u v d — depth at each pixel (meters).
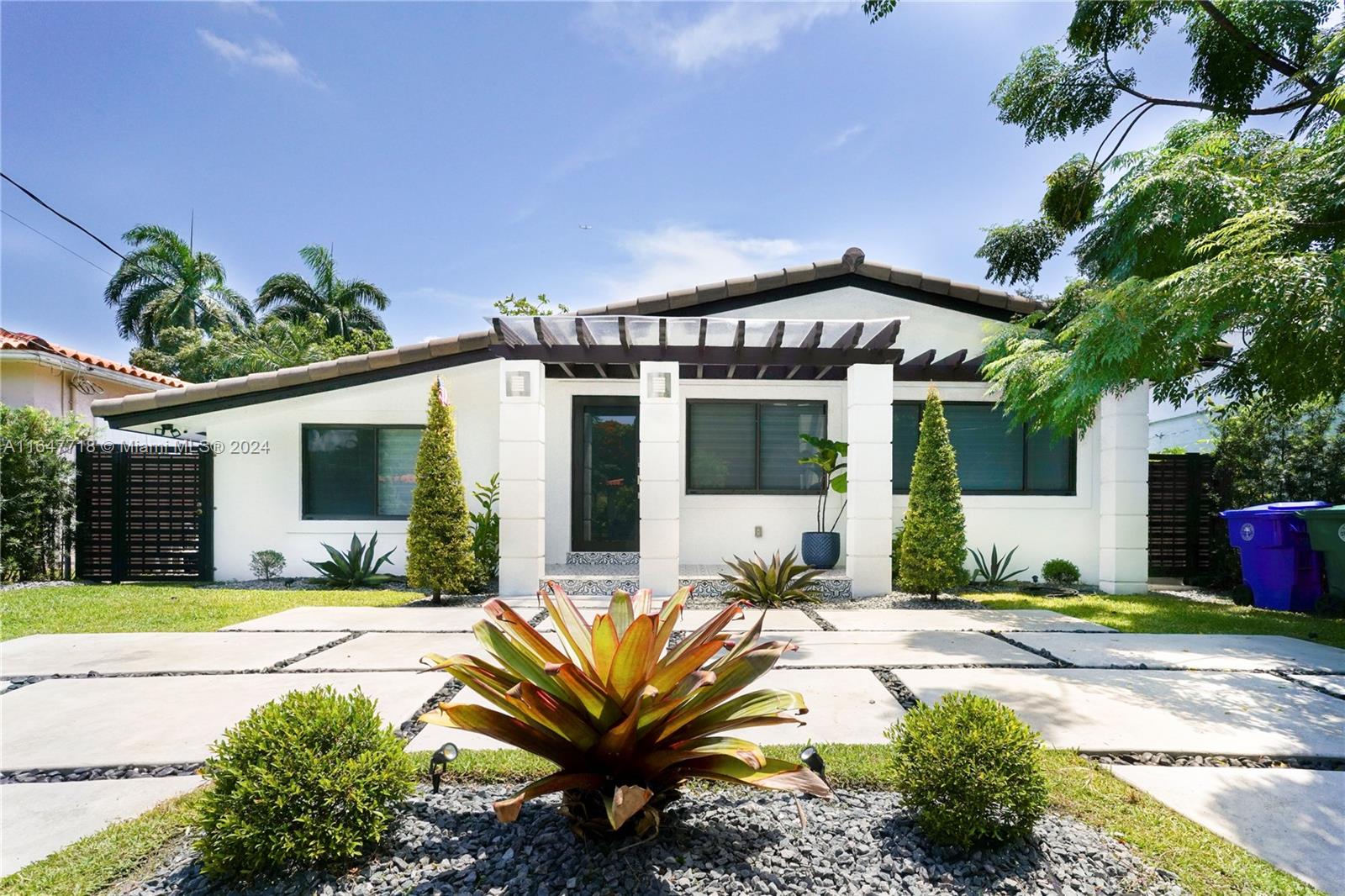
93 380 14.30
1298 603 7.68
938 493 8.03
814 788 2.00
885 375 8.34
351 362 9.12
